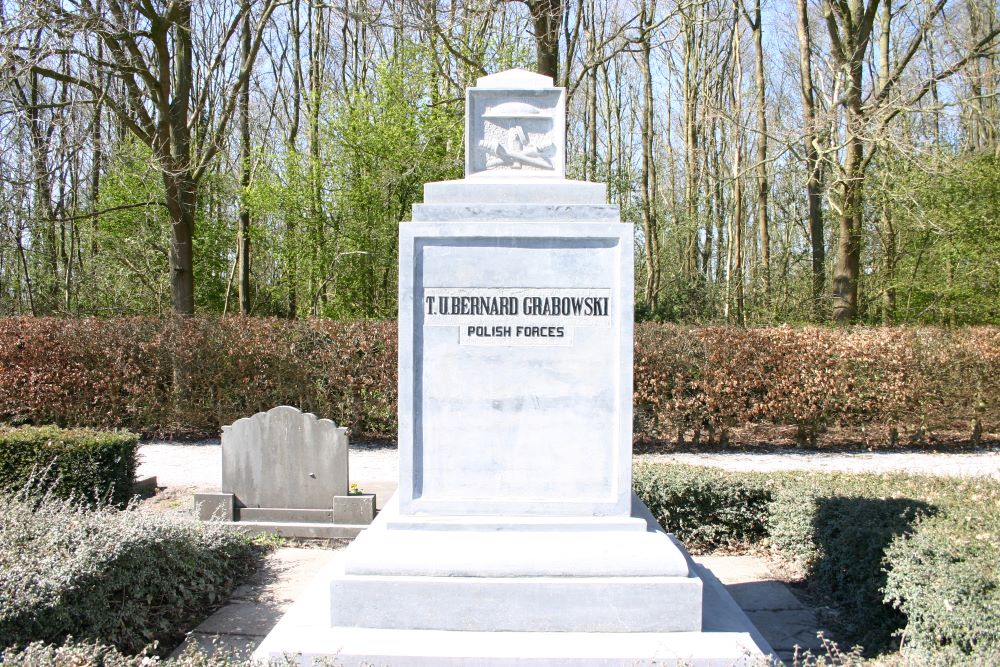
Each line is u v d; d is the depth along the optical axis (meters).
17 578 3.88
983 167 18.56
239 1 17.34
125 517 5.12
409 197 21.03
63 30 13.10
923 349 12.96
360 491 8.00
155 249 22.84
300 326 13.32
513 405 4.14
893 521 5.01
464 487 4.15
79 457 7.39
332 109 20.78
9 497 5.59
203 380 13.22
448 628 3.80
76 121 15.51
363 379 13.06
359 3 14.92
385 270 22.38
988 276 19.28
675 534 6.66
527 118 4.55
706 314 22.58
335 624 3.83
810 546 5.78
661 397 12.66
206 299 25.17
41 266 22.91
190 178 16.78
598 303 4.15
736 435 13.85
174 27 16.73
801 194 26.42
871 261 22.38
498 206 4.21
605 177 23.20
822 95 17.03
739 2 21.23
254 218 21.84
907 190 16.80
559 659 3.56
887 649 4.39
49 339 13.17
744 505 6.66
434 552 3.89
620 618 3.81
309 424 7.03
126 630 4.40
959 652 3.64
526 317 4.15
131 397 13.24
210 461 11.31
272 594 5.37
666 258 28.17
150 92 16.14
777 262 26.38
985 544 4.31
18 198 18.25
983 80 17.47
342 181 20.75
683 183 31.89
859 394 12.76
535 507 4.11
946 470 11.24
